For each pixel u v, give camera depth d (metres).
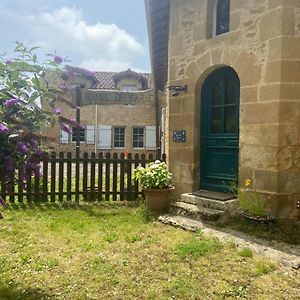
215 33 6.07
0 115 2.76
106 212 6.23
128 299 2.82
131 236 4.62
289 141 4.82
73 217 5.79
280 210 4.83
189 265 3.55
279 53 4.77
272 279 3.18
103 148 23.30
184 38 6.45
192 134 6.30
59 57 2.86
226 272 3.35
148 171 6.21
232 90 5.89
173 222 5.22
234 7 5.46
